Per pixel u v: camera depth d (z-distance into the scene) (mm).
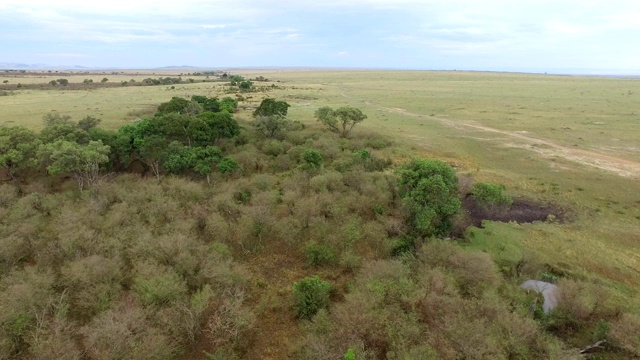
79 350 17047
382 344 17141
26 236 24891
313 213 28797
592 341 18500
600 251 27312
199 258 22781
